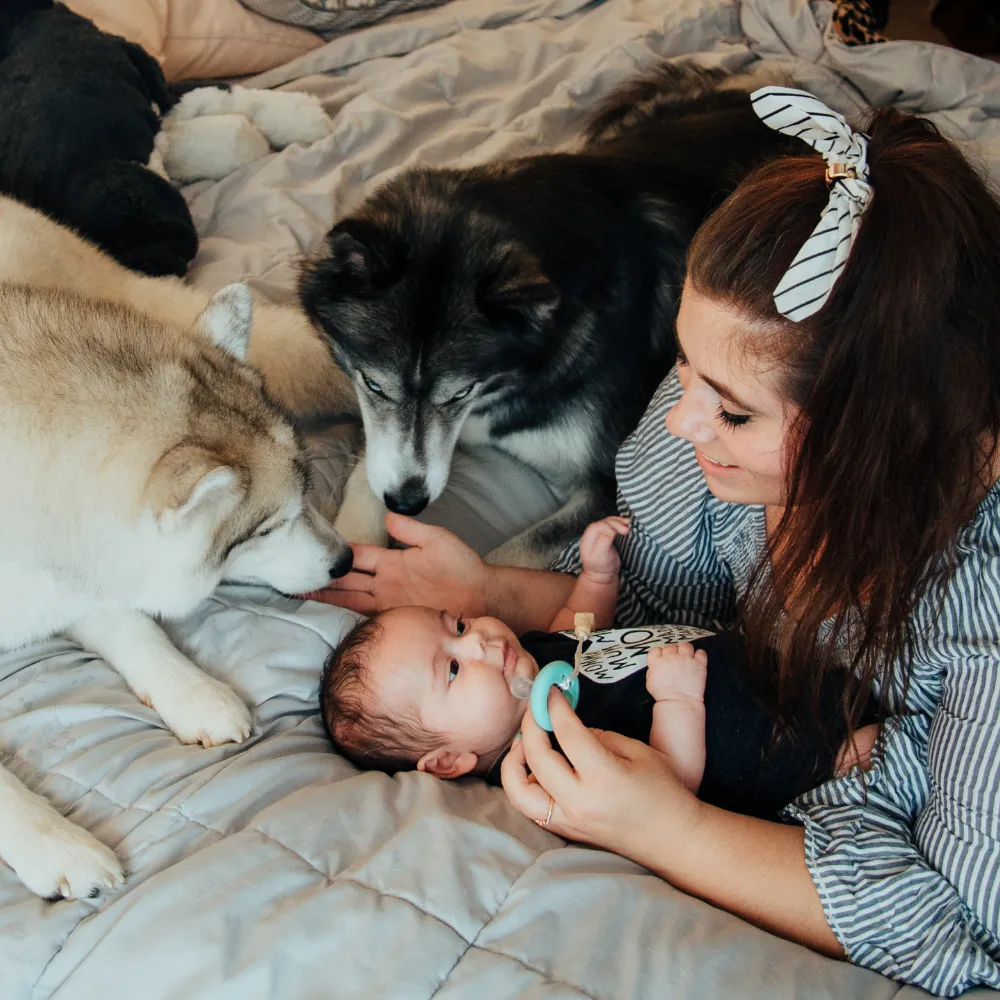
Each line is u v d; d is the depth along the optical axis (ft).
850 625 4.39
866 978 3.87
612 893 4.09
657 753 4.70
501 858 4.30
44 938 4.16
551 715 4.60
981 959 3.81
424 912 4.02
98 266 7.93
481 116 10.90
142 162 9.05
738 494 4.53
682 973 3.78
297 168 10.11
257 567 6.29
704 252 3.82
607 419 7.83
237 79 12.07
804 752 4.85
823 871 4.09
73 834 4.46
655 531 6.21
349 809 4.58
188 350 6.11
